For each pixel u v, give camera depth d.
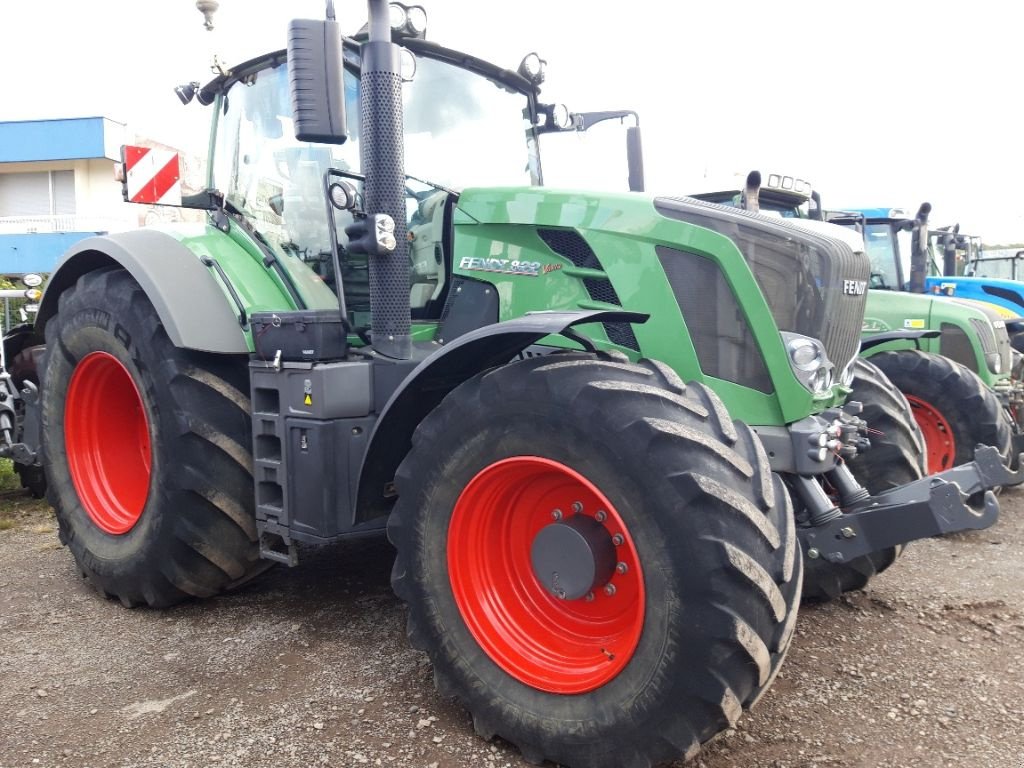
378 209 3.10
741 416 2.90
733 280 2.89
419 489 2.69
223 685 2.95
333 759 2.46
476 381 2.64
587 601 2.62
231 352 3.43
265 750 2.51
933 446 5.69
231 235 4.02
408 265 3.23
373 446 2.94
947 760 2.45
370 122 3.08
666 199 3.08
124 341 3.68
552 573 2.57
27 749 2.53
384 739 2.57
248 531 3.58
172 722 2.69
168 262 3.64
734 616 2.12
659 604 2.21
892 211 8.23
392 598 3.81
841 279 3.04
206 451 3.48
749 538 2.17
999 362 6.63
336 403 3.09
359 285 3.65
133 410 4.24
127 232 3.97
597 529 2.52
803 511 2.95
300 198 3.73
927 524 2.61
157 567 3.56
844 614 3.62
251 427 3.56
